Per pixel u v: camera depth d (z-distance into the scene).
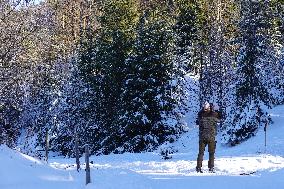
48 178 10.89
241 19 32.00
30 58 23.78
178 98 35.12
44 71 41.09
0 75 21.27
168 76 34.75
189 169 16.23
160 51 34.88
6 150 12.26
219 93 38.50
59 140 41.97
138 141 33.84
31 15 21.91
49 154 41.94
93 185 9.96
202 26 45.62
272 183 10.61
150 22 36.31
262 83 30.92
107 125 37.72
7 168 10.76
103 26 42.25
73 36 58.84
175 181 11.20
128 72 36.00
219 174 13.71
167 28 36.38
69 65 43.38
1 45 20.98
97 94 38.94
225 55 39.50
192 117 40.44
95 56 40.12
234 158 19.88
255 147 25.34
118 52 38.28
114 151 34.72
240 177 12.07
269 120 30.11
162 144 33.62
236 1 43.44
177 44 45.38
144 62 34.50
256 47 30.80
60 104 41.75
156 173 14.41
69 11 65.56
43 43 26.88
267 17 31.33
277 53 31.88
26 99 28.09
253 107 30.55
